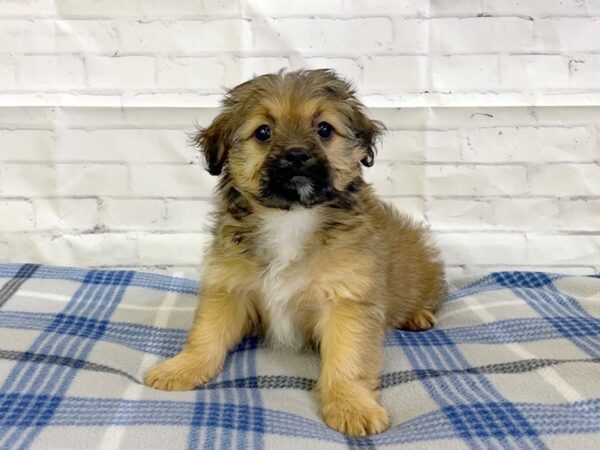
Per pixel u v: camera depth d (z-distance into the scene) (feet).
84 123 1.83
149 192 1.88
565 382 1.13
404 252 1.48
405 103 1.83
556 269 1.92
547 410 1.03
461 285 1.79
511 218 1.90
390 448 0.95
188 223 1.90
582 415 1.01
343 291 1.18
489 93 1.82
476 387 1.13
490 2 1.78
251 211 1.23
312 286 1.21
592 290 1.67
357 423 1.02
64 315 1.46
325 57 1.81
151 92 1.82
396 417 1.08
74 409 1.03
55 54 1.79
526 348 1.32
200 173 1.87
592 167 1.86
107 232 1.90
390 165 1.87
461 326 1.48
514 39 1.80
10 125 1.82
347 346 1.15
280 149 1.17
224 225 1.26
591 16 1.78
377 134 1.33
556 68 1.81
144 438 0.94
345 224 1.21
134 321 1.47
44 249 1.90
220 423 0.99
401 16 1.79
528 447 0.92
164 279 1.75
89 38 1.79
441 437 0.96
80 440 0.93
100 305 1.55
